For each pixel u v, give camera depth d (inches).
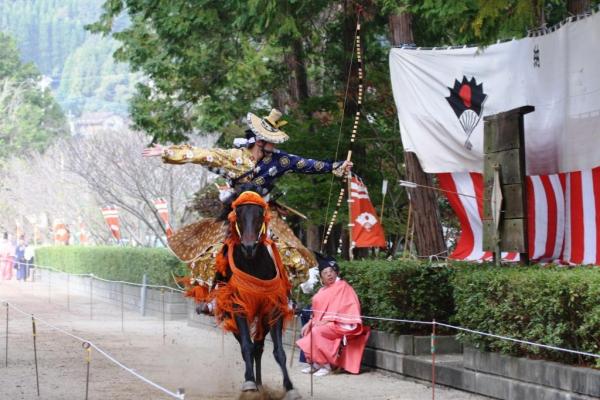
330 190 936.3
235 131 1197.1
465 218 794.2
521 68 735.7
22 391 637.9
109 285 1626.5
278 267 568.7
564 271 557.9
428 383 657.6
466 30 775.1
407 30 864.3
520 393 557.9
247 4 888.9
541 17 736.3
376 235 848.3
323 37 1099.3
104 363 792.9
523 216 654.5
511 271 587.5
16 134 3673.7
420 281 703.1
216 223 604.4
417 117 804.6
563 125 697.6
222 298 564.7
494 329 585.6
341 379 697.6
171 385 671.1
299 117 1026.1
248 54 1168.8
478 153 767.1
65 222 2519.7
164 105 1242.0
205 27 1045.2
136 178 1723.7
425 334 709.3
